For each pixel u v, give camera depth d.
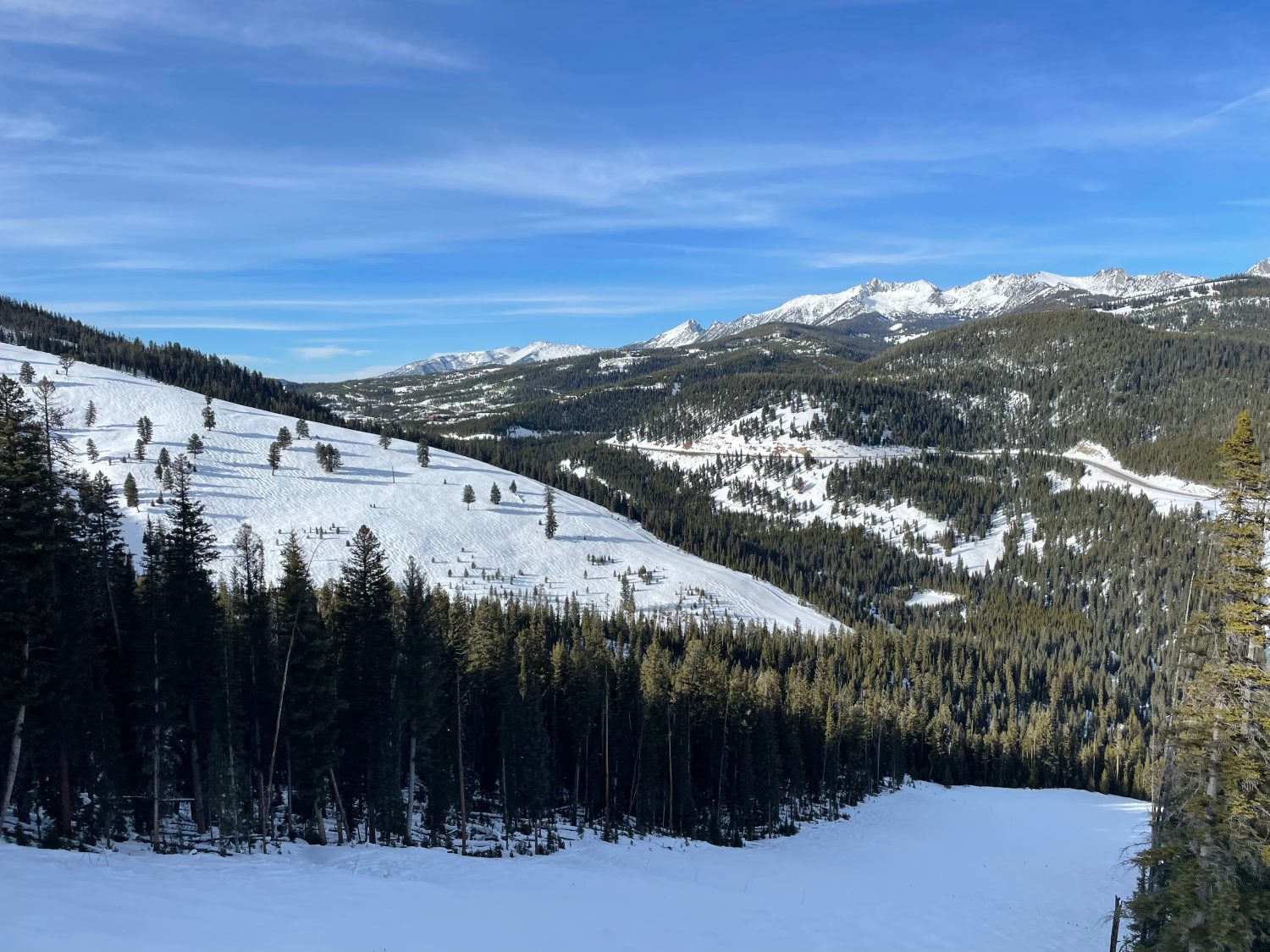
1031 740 114.88
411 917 24.20
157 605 34.91
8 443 27.56
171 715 34.22
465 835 44.28
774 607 182.62
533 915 27.34
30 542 27.69
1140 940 25.86
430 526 176.00
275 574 135.88
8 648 27.47
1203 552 25.03
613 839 52.44
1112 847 62.44
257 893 24.02
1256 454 22.75
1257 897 21.05
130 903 19.95
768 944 28.08
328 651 37.69
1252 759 21.83
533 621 103.06
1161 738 25.95
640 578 173.38
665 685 65.69
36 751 30.75
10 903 17.92
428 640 43.53
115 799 32.69
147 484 159.25
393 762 41.09
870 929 32.50
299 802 42.66
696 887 37.50
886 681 139.12
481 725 59.03
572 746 63.06
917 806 82.62
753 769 68.88
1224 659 23.06
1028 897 44.31
